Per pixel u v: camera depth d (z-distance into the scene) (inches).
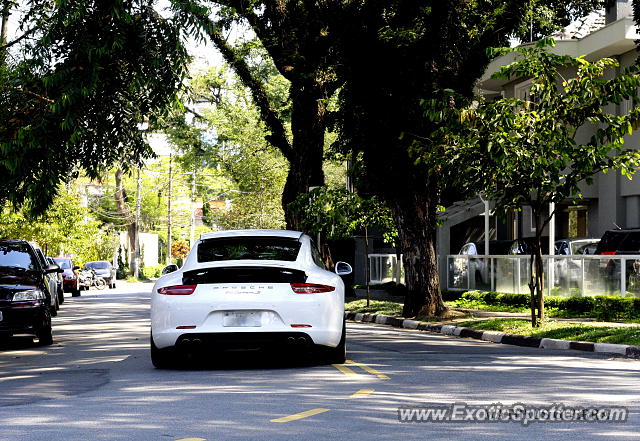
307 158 1183.6
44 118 589.3
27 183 599.8
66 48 593.9
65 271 1583.4
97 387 382.6
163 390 365.4
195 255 452.4
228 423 284.8
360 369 435.2
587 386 370.9
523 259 965.2
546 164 618.8
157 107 645.9
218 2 1152.8
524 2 811.4
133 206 3250.5
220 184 3196.4
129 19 563.5
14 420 296.0
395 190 820.0
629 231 860.0
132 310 1103.0
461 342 627.8
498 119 618.2
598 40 1016.2
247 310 421.7
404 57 778.8
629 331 588.4
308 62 1021.8
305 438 259.9
